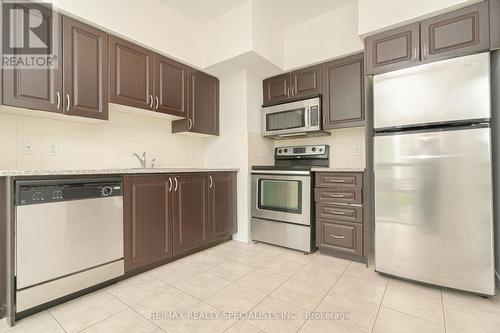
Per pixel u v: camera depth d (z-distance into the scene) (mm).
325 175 2416
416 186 1812
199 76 2826
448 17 1757
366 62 2078
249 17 2416
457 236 1682
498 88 1783
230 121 3006
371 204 2223
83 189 1632
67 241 1558
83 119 2002
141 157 2564
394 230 1898
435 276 1749
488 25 1632
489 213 1596
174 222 2219
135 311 1491
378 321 1395
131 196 1899
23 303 1393
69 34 1788
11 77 1550
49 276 1488
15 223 1374
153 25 2291
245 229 2873
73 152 2088
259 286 1803
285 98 2947
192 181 2400
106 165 2295
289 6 2504
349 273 2025
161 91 2404
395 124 1895
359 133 2768
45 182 1470
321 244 2436
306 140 3129
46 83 1687
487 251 1600
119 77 2070
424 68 1794
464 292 1696
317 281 1883
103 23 1937
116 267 1798
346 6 2508
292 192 2566
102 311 1491
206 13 2568
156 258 2064
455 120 1688
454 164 1689
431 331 1307
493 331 1303
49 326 1351
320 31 2666
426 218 1777
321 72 2711
